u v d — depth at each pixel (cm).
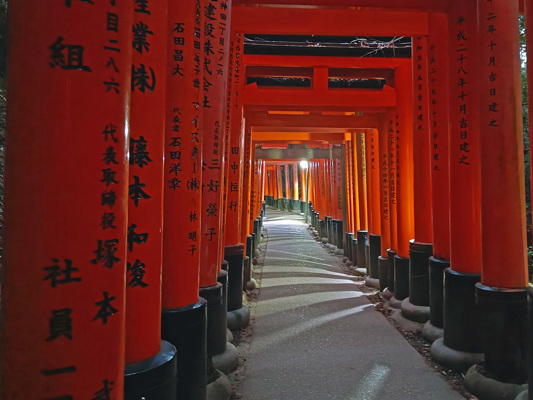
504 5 344
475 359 401
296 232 1923
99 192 133
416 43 560
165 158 262
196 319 269
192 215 272
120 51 138
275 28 502
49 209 125
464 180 418
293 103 682
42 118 124
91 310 131
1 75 341
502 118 344
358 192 1003
